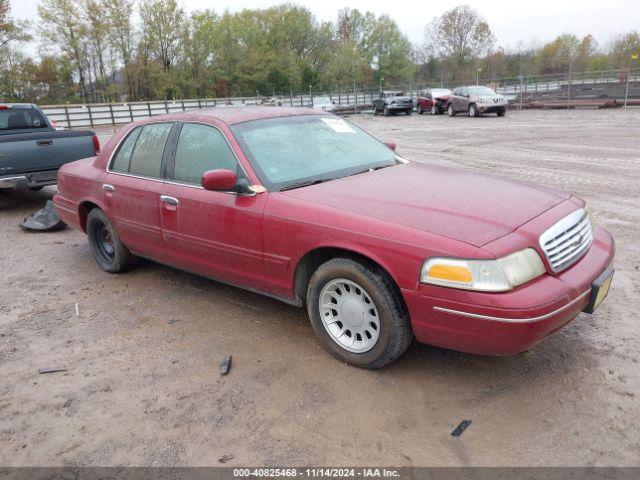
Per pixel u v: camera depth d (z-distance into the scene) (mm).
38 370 3566
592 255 3260
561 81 36188
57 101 51250
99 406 3127
